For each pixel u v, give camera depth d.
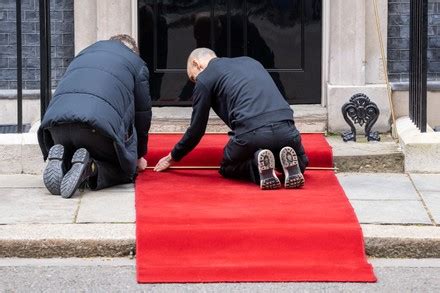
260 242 9.48
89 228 9.77
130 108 11.10
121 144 10.77
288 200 10.49
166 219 9.82
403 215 10.17
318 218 9.86
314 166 11.85
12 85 13.12
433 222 9.98
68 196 10.70
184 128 12.82
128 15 12.91
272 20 13.24
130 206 10.44
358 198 10.78
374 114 12.44
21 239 9.57
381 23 12.95
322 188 11.02
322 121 12.85
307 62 13.27
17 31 11.86
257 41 13.29
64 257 9.59
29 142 11.84
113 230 9.72
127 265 9.39
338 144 12.29
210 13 13.27
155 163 11.92
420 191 11.07
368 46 12.97
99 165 10.99
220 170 11.43
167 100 13.35
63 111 10.68
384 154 11.87
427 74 13.02
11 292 8.73
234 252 9.46
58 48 13.09
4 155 11.84
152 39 13.27
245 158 11.13
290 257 9.41
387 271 9.26
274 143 10.95
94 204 10.52
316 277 9.02
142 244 9.46
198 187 11.02
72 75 10.98
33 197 10.80
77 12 12.91
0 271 9.23
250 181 11.27
